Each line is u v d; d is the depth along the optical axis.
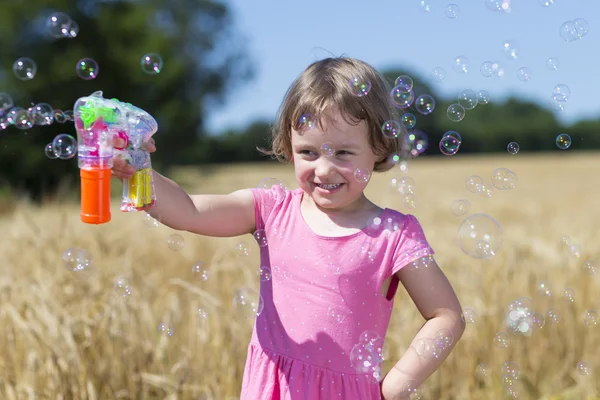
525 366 3.09
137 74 20.92
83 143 1.55
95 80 19.92
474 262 4.08
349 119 1.73
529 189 16.67
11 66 18.64
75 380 2.52
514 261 3.90
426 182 19.22
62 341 2.63
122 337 2.73
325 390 1.72
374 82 1.83
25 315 2.84
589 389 2.88
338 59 1.88
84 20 20.17
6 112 1.99
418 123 25.38
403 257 1.76
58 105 18.80
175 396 2.48
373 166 1.92
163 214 1.78
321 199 1.76
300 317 1.76
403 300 3.39
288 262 1.81
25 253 3.94
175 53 27.53
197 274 2.28
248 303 1.95
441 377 2.98
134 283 3.32
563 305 3.40
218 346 2.78
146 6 23.39
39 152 17.41
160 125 23.58
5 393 2.53
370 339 1.74
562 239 3.24
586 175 23.73
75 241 3.86
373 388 1.75
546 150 40.09
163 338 2.81
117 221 5.57
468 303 3.41
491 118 40.22
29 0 18.81
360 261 1.76
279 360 1.75
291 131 1.84
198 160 30.22
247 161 37.84
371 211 1.86
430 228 6.24
